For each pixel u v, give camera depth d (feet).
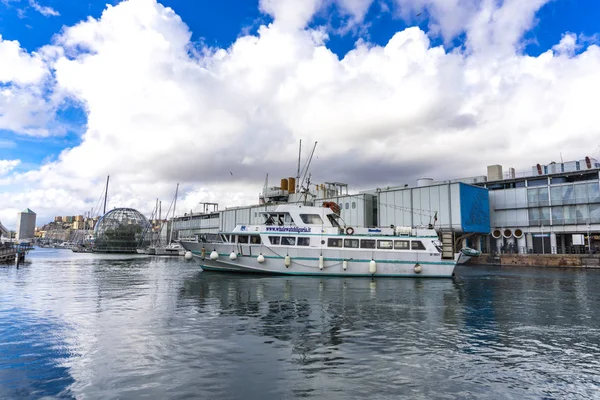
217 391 30.22
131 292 87.97
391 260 118.01
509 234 218.59
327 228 119.65
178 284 103.60
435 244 118.93
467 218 203.82
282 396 29.32
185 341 44.57
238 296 80.12
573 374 34.60
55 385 31.37
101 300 75.92
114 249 472.44
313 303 71.41
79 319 57.00
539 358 39.01
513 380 33.12
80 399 28.76
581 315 61.67
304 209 123.75
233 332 48.96
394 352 40.68
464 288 96.84
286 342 44.34
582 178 206.39
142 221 510.17
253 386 31.22
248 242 123.13
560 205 203.72
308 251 118.83
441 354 40.09
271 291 87.71
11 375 33.55
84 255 386.11
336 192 290.76
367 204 241.96
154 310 64.44
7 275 140.77
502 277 132.77
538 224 209.97
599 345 44.01
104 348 41.70
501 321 56.59
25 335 47.37
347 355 39.55
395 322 55.42
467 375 34.14
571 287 101.30
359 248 117.91
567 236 208.44
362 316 59.72
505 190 224.53
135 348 41.70
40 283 110.52
